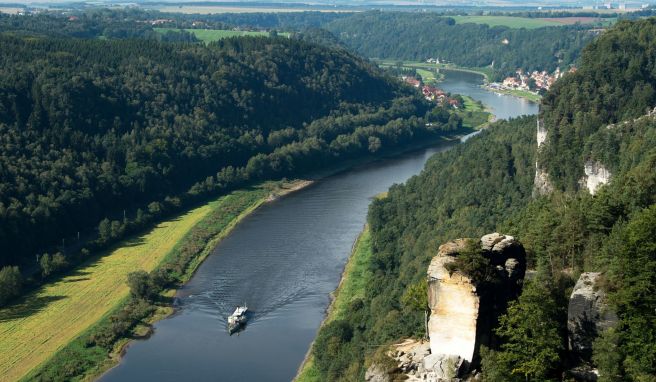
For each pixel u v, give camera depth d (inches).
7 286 5920.3
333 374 4293.8
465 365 2581.2
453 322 2613.2
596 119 6264.8
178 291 6156.5
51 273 6486.2
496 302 2650.1
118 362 5012.3
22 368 4901.6
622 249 2637.8
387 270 6003.9
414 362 2733.8
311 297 5910.4
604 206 3435.0
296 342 5142.7
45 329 5457.7
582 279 2780.5
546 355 2527.1
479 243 2701.8
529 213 4667.8
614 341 2544.3
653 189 3693.4
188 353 5078.7
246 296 5984.3
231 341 5221.5
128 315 5625.0
